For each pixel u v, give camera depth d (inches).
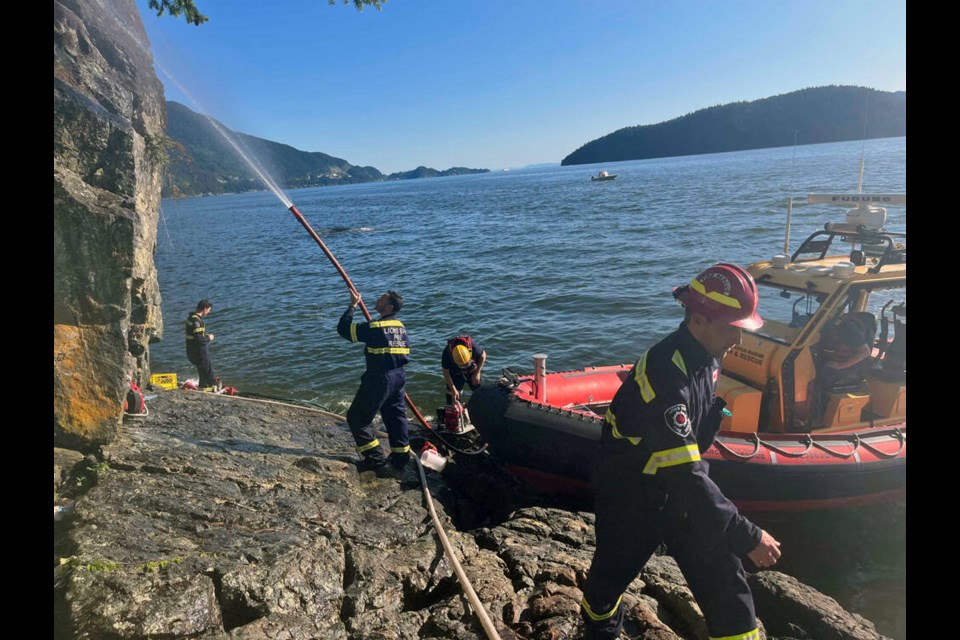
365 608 110.0
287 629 98.0
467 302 597.6
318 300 653.3
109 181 154.5
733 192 1729.8
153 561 98.5
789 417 196.9
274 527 123.7
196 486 135.5
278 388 368.5
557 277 687.1
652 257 759.1
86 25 213.9
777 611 127.9
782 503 186.9
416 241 1259.2
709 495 75.5
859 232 206.7
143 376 234.5
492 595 119.3
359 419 174.2
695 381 79.4
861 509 197.9
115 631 85.5
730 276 79.0
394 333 176.2
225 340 487.5
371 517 142.1
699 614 118.5
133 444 150.0
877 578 172.7
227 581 99.4
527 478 200.4
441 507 158.9
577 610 114.2
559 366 392.8
